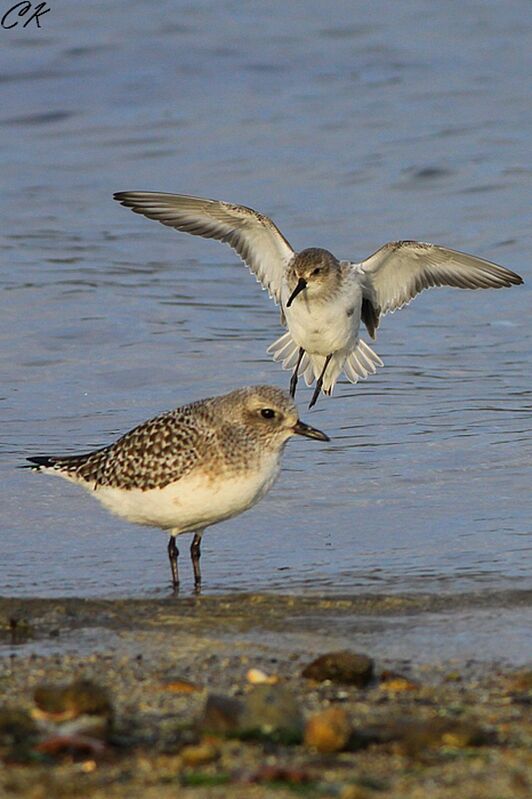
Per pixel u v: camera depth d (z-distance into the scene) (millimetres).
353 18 37125
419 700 8414
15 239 23859
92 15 36062
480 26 36438
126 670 9094
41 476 14250
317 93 32156
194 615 10469
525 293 21047
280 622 10281
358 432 15617
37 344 18703
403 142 28672
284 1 38531
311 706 8328
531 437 15180
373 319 15664
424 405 16484
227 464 11242
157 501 11359
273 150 28500
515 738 7641
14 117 30703
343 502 13500
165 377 17562
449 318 20219
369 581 11352
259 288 21594
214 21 36406
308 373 15438
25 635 10000
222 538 12656
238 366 18016
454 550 12102
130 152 28547
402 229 23719
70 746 7402
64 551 12320
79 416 16109
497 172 26531
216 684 8766
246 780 7000
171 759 7309
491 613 10383
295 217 24453
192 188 26266
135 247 23516
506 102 31125
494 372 17703
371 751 7457
